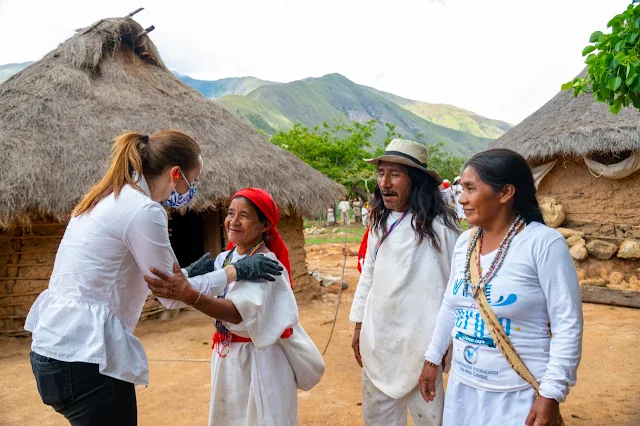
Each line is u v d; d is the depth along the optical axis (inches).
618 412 174.1
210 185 300.8
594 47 134.0
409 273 116.4
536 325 84.6
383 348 118.9
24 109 296.8
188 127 335.9
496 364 85.5
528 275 83.4
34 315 92.8
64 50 349.7
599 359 231.8
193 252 487.8
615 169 388.8
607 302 343.6
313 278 395.2
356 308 130.6
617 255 380.8
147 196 93.1
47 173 267.1
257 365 107.7
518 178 86.5
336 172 1105.4
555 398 78.5
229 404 110.5
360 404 184.4
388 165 118.4
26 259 284.7
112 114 318.0
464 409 90.0
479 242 91.7
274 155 364.8
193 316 321.1
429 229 115.0
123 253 89.3
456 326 92.6
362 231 940.0
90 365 85.7
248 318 97.7
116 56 367.6
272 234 114.7
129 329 92.7
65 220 267.9
